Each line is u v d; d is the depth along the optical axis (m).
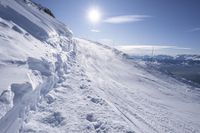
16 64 5.71
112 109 8.04
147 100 12.98
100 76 16.20
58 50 14.02
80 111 6.84
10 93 4.14
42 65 7.48
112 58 30.59
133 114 8.82
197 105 15.62
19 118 4.70
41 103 6.50
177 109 12.87
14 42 7.24
